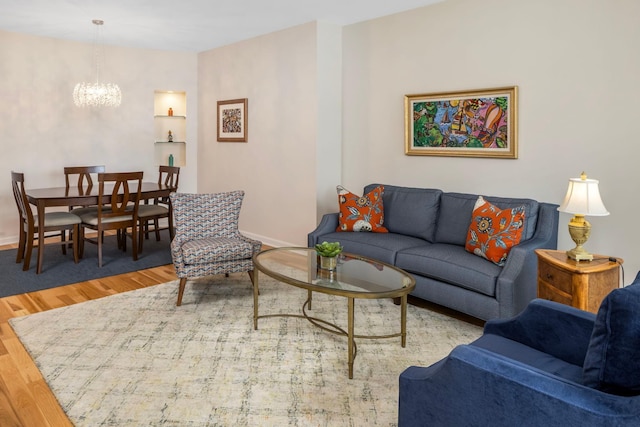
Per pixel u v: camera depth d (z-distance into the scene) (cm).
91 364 262
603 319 130
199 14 460
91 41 582
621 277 332
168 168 559
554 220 336
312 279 273
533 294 308
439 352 281
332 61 498
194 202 391
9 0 417
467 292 318
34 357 269
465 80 408
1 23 497
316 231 425
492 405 140
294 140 519
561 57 350
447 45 417
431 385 156
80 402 224
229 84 606
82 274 432
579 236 263
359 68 491
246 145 587
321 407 222
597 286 250
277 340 296
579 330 179
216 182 647
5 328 310
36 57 555
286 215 540
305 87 499
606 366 128
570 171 353
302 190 516
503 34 380
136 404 223
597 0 329
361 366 263
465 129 410
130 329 310
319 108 491
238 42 583
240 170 601
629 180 325
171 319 328
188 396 231
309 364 265
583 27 337
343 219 425
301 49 499
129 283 409
